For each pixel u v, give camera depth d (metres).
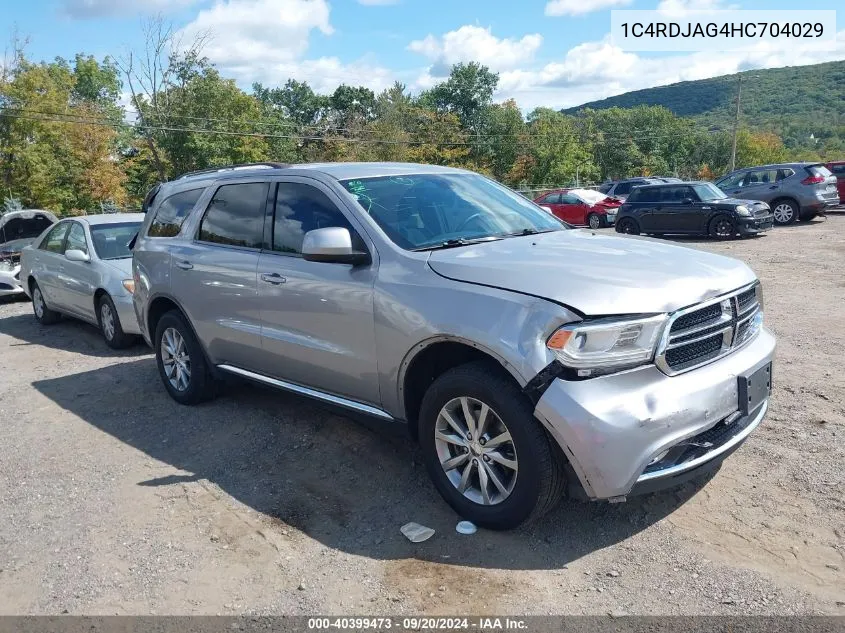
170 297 5.70
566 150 67.50
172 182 6.19
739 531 3.45
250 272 4.81
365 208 4.22
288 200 4.72
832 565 3.14
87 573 3.47
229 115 46.38
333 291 4.16
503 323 3.29
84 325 10.16
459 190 4.78
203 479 4.47
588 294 3.21
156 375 7.00
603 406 3.08
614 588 3.07
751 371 3.57
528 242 4.13
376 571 3.32
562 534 3.53
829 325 7.48
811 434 4.50
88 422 5.74
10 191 31.06
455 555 3.40
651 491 3.25
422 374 3.93
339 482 4.29
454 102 77.12
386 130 55.66
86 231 8.97
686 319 3.33
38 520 4.07
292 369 4.65
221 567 3.45
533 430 3.23
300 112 83.38
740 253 14.40
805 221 20.92
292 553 3.54
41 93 32.50
